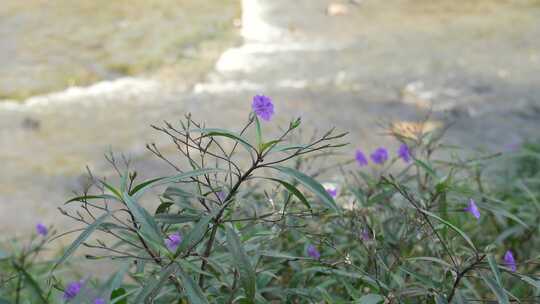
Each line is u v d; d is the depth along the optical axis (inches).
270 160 156.2
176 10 258.4
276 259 82.3
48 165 165.3
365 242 79.4
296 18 261.3
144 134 180.1
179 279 65.7
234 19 255.1
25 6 254.5
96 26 241.0
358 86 209.6
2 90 201.5
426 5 283.0
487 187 119.4
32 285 75.5
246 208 86.7
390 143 173.2
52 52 223.0
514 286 92.1
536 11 275.3
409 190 84.6
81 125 185.9
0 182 157.2
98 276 119.6
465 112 193.5
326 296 69.4
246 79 213.6
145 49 227.6
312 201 89.6
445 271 73.7
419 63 226.1
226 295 70.2
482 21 264.4
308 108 194.9
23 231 137.3
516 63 226.5
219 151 165.0
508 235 107.0
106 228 59.7
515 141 177.5
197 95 203.2
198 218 61.5
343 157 156.2
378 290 70.2
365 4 281.3
